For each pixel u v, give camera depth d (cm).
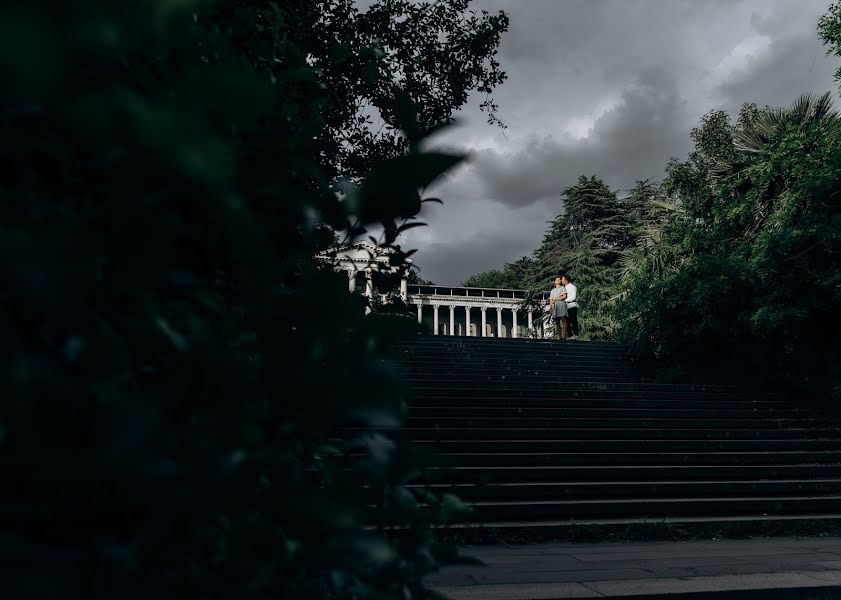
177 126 32
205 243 74
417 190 72
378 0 910
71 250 37
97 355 48
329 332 61
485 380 1308
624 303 1622
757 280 1301
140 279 44
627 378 1479
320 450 88
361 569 79
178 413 46
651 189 5319
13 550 31
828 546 691
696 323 1409
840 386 1220
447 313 7644
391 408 56
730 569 563
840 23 1441
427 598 91
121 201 40
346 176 79
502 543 681
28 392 31
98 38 29
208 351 48
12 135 46
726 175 1622
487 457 887
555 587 484
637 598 470
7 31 24
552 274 5156
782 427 1149
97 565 34
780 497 854
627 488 832
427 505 98
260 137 92
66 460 31
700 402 1218
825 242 1181
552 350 1620
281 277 79
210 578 48
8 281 31
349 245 84
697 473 914
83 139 32
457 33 1010
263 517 50
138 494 35
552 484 811
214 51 97
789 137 1407
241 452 51
